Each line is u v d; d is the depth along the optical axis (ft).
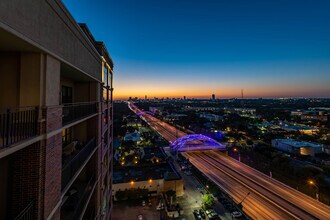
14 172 19.77
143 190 120.67
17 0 15.79
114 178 126.93
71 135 45.34
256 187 136.98
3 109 20.11
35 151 20.02
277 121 481.87
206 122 498.69
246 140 293.84
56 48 23.25
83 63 34.50
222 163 193.57
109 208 71.97
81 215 32.58
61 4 24.16
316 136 292.20
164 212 107.14
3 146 14.89
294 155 215.10
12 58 20.80
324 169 163.22
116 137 325.62
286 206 111.65
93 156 46.24
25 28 16.88
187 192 131.85
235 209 108.58
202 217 102.22
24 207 19.53
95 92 46.42
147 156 188.24
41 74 20.95
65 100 41.83
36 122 19.88
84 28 42.68
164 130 426.51
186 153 232.12
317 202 115.55
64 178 27.84
